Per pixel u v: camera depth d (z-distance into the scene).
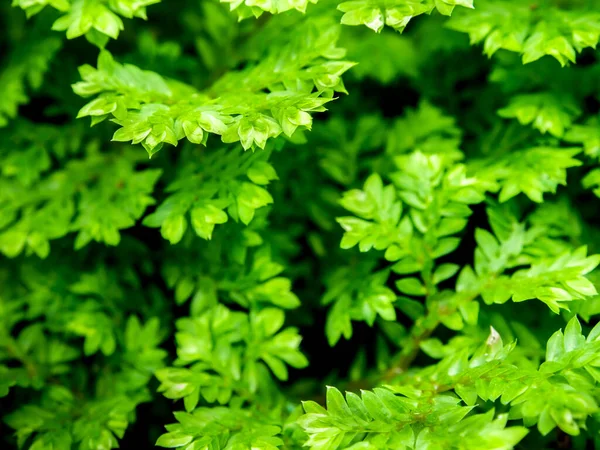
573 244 0.16
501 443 0.13
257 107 0.14
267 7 0.14
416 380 0.14
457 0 0.14
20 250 0.16
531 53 0.15
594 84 0.16
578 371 0.14
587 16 0.15
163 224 0.15
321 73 0.14
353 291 0.16
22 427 0.15
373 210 0.15
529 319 0.16
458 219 0.15
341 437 0.13
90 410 0.15
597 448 0.14
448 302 0.15
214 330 0.15
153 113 0.14
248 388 0.15
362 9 0.14
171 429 0.14
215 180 0.15
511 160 0.16
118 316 0.16
